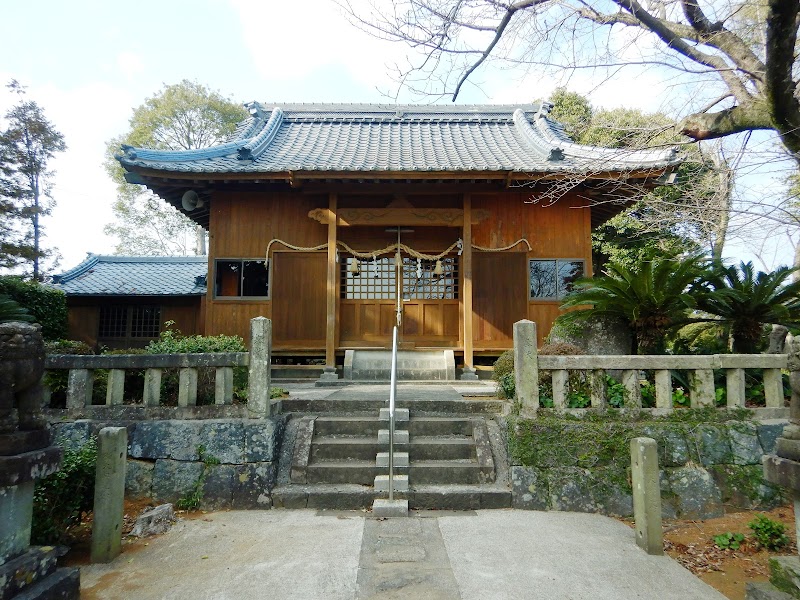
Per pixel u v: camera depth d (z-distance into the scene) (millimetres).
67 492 3721
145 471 4895
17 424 2648
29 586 2586
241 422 4938
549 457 4770
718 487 4785
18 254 14406
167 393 5824
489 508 4637
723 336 7734
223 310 9758
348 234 10203
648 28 4711
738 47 4551
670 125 5121
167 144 24891
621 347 6719
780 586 2770
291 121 13602
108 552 3537
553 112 16406
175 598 3000
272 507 4664
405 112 13758
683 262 6250
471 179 8992
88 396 5297
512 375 5996
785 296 6566
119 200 27453
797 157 4414
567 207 10039
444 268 10305
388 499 4562
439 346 10125
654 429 4867
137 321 13844
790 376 2816
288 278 9852
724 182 5469
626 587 3160
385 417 5586
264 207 9938
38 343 2762
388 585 3113
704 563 3697
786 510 4777
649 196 6844
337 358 10023
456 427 5566
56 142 16031
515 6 4992
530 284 9891
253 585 3141
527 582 3178
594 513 4605
